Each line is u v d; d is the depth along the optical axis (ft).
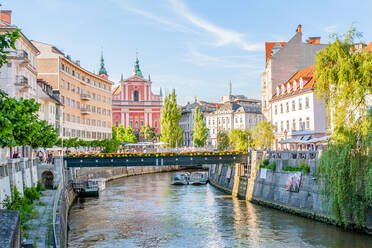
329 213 118.11
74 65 278.87
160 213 145.69
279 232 111.75
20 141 93.86
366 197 98.94
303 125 208.13
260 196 165.68
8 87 166.20
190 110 511.81
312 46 249.75
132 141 395.34
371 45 162.40
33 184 144.25
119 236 112.06
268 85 257.34
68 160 167.84
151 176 323.98
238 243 102.42
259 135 223.71
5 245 32.09
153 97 447.83
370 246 93.81
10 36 48.11
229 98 538.47
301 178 136.77
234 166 207.72
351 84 100.07
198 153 174.91
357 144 100.99
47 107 221.66
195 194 200.54
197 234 113.19
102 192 210.79
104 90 352.28
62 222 95.96
